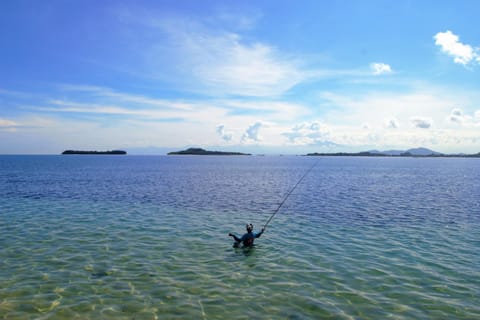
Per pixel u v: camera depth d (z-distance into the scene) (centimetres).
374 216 2428
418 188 4675
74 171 8556
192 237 1753
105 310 920
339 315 907
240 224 2119
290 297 1019
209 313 910
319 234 1853
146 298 1000
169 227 1992
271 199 3397
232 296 1023
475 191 4278
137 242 1633
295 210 2702
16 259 1348
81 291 1044
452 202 3206
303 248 1564
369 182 5781
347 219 2309
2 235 1742
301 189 4488
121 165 13700
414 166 15862
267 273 1226
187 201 3159
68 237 1714
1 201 3009
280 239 1739
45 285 1087
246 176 7394
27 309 920
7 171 8188
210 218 2312
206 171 9581
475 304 980
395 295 1039
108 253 1443
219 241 1680
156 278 1162
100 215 2353
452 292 1063
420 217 2391
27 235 1747
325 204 3050
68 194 3588
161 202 3058
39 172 7869
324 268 1284
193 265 1306
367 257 1428
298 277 1188
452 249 1553
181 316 892
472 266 1313
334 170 11081
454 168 13288
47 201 3036
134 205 2852
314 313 916
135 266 1284
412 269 1277
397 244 1642
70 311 911
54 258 1366
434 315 912
